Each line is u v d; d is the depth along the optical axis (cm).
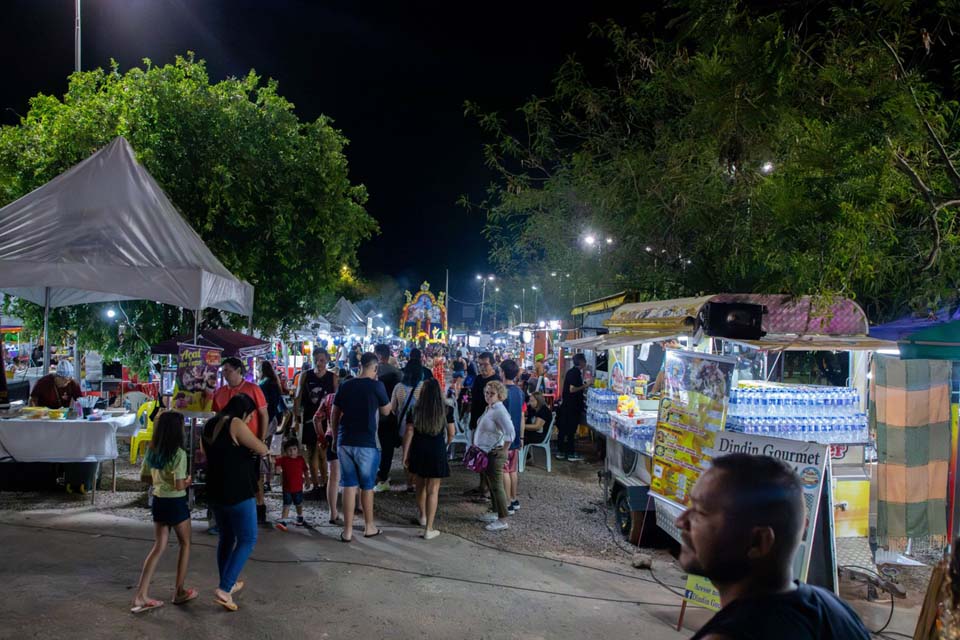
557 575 666
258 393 757
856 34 786
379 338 4950
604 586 640
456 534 802
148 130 1422
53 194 902
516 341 4288
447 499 995
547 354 2378
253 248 1479
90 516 800
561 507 960
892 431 666
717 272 1079
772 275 924
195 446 863
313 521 832
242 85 1552
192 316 1455
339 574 633
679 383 646
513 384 1002
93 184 913
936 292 862
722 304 721
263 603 555
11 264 795
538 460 1342
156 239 884
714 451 582
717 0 791
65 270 809
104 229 860
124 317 1452
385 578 629
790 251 801
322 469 981
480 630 522
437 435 778
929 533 667
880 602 608
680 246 1134
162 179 1386
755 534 150
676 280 1169
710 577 157
